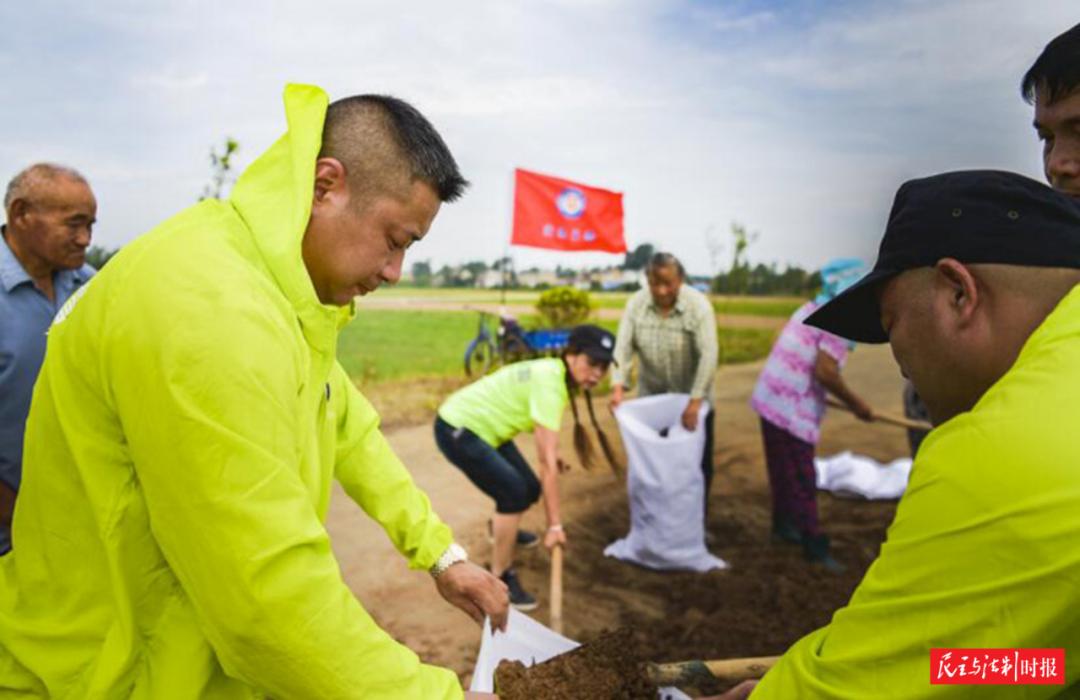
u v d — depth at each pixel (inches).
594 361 145.3
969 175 42.3
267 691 46.1
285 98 50.3
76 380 45.6
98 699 48.4
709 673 69.4
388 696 47.0
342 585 46.3
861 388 394.0
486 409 140.7
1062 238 39.0
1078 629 32.9
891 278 44.4
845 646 39.0
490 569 158.1
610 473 229.9
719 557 169.8
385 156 49.5
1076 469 32.3
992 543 33.6
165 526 43.8
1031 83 52.7
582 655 71.3
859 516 197.9
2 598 52.1
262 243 48.3
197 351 41.7
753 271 734.5
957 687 34.9
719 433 288.7
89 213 108.4
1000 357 40.1
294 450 46.0
